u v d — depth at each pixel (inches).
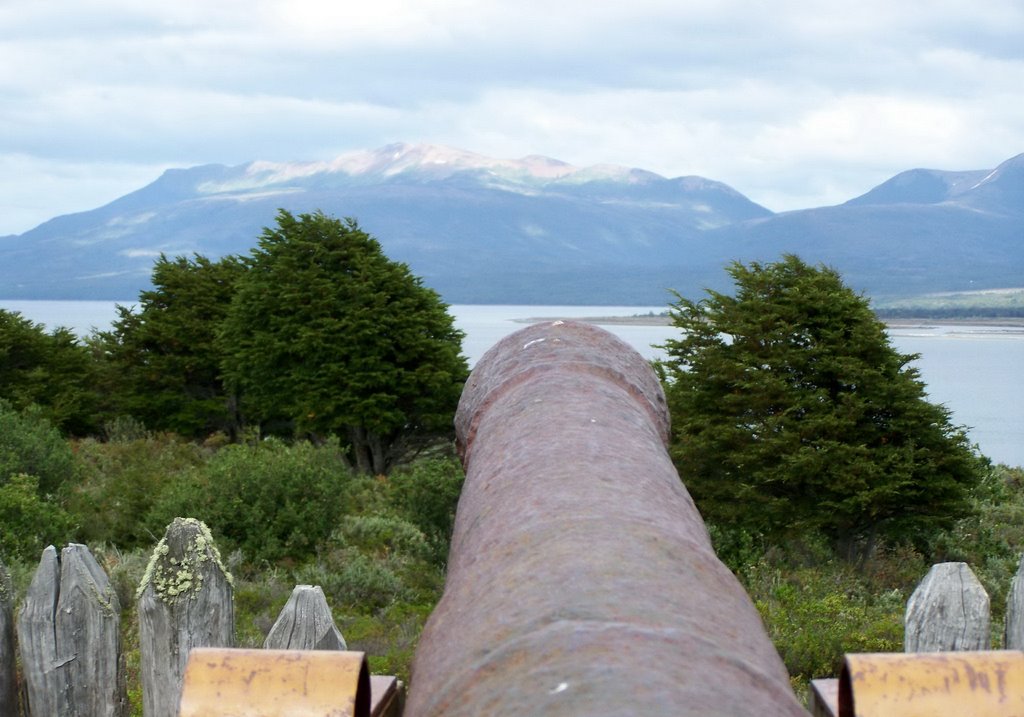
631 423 122.5
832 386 815.7
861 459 748.0
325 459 744.3
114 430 1364.4
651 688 57.4
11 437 735.1
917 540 819.4
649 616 70.2
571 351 147.9
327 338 1306.6
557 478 100.3
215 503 672.4
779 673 70.6
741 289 848.9
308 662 91.0
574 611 71.1
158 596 149.3
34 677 152.2
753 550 739.4
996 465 1133.1
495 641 71.6
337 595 589.3
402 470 1117.1
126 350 1512.1
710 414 832.3
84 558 154.9
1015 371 6318.9
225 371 1432.1
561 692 58.6
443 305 1398.9
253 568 633.0
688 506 101.9
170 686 149.8
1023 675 88.0
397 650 431.5
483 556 89.8
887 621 366.0
